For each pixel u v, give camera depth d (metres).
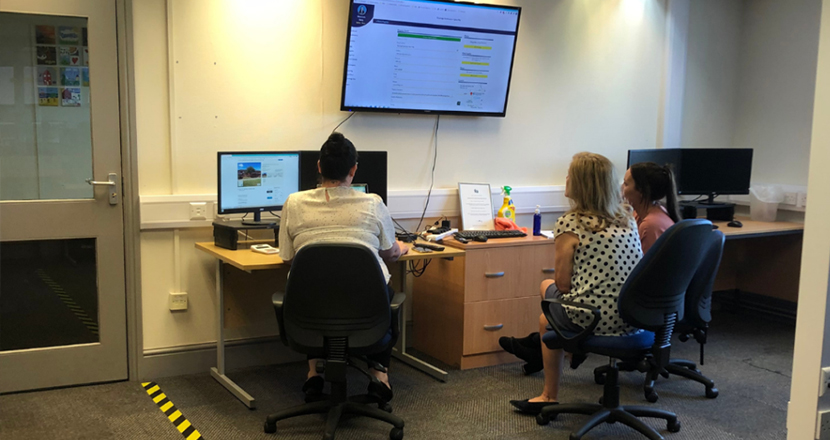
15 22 2.85
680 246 2.32
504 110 3.92
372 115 3.62
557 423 2.75
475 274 3.34
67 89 2.95
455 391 3.10
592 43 4.28
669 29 4.54
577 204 2.60
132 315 3.15
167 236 3.20
